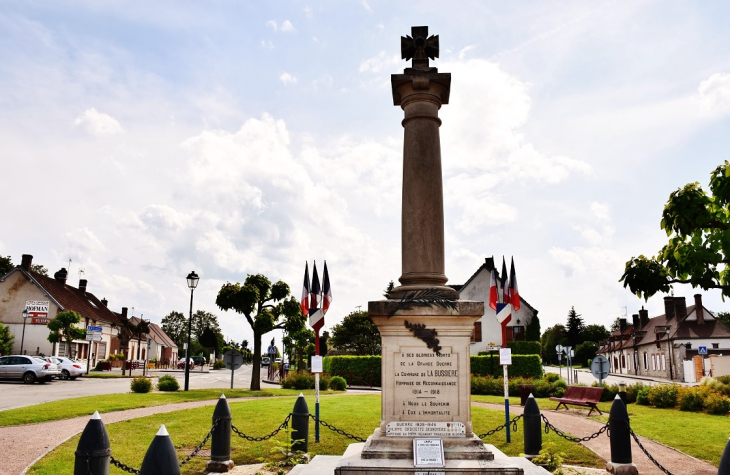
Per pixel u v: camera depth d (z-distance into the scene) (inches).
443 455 300.4
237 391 1078.4
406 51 378.3
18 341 1831.9
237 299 1115.3
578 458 449.4
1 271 2507.4
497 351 1668.3
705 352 1925.4
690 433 571.2
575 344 4338.1
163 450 259.1
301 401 452.4
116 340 2512.3
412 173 348.8
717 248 352.8
